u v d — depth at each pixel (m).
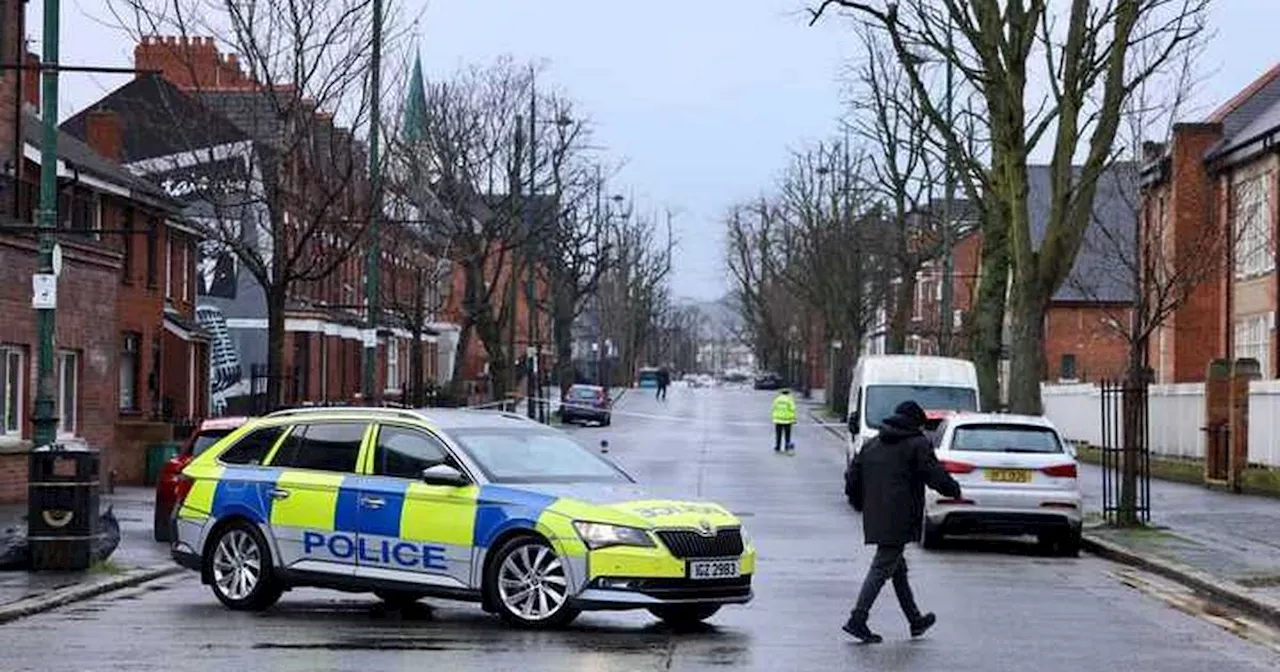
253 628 20.83
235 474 22.73
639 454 73.19
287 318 81.12
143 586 26.16
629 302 180.75
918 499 20.28
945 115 79.31
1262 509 42.06
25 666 17.64
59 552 26.11
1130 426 37.62
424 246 81.62
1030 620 22.56
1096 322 106.81
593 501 20.20
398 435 21.70
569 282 119.19
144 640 19.67
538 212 92.69
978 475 33.22
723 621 22.02
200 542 22.86
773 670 17.70
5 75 44.12
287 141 38.03
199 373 70.56
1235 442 48.22
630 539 19.67
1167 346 79.50
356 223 45.28
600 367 164.62
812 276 129.25
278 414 23.08
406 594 21.92
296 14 37.25
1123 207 81.44
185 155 69.12
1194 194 72.12
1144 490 38.41
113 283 46.34
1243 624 22.88
